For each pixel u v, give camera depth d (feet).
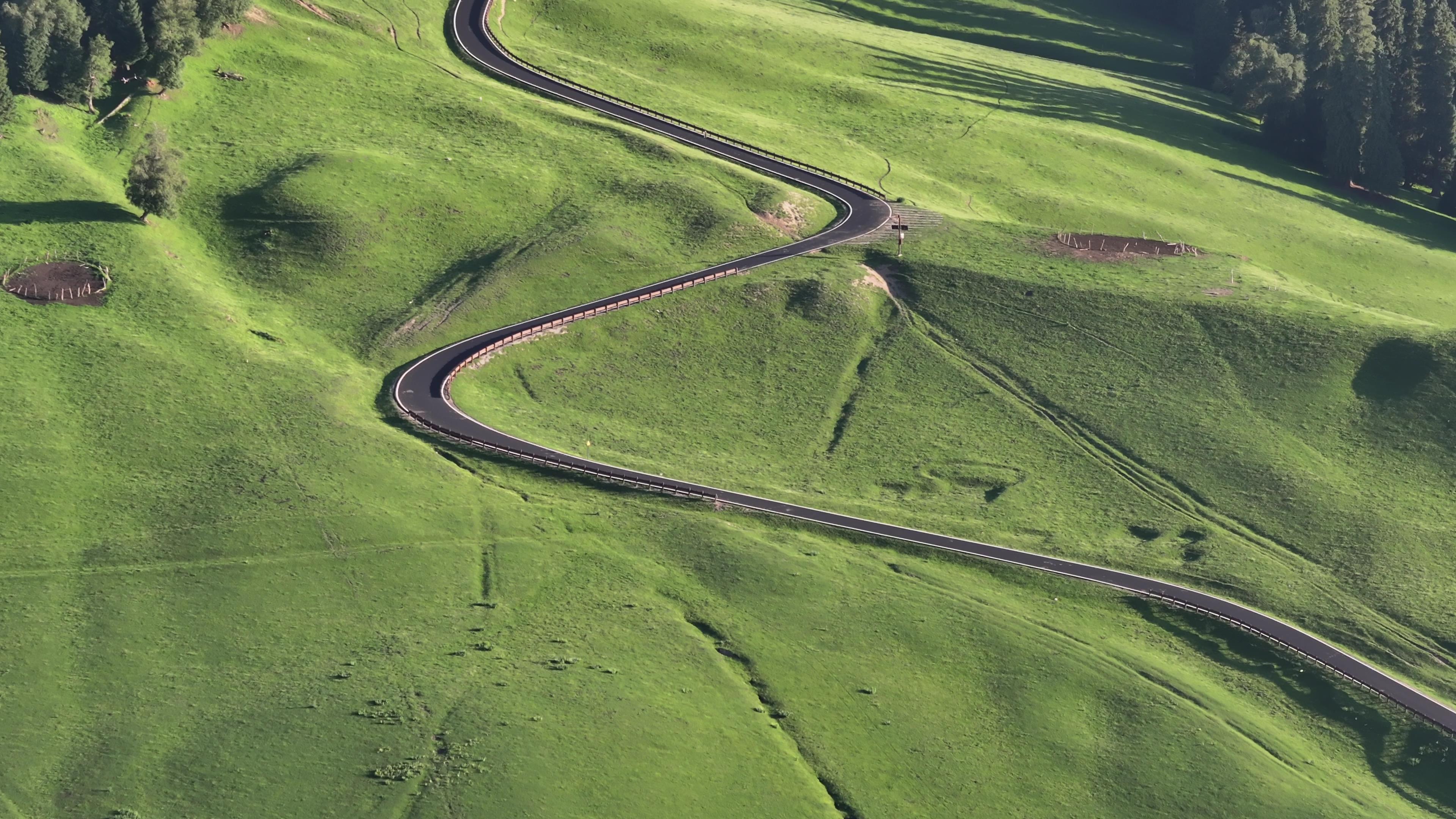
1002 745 307.17
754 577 347.97
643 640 324.39
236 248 466.29
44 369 392.68
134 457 367.86
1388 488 405.59
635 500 375.04
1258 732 317.01
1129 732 313.53
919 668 325.21
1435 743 318.04
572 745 289.53
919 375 447.83
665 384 436.76
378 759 283.18
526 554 349.41
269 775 278.26
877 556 363.56
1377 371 447.42
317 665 308.81
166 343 411.13
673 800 280.31
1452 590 367.66
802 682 317.42
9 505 346.74
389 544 347.15
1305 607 359.87
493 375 426.92
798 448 415.03
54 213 451.12
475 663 312.09
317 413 392.27
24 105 485.15
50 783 274.98
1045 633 340.80
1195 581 367.25
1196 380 448.24
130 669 304.09
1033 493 400.67
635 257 483.51
